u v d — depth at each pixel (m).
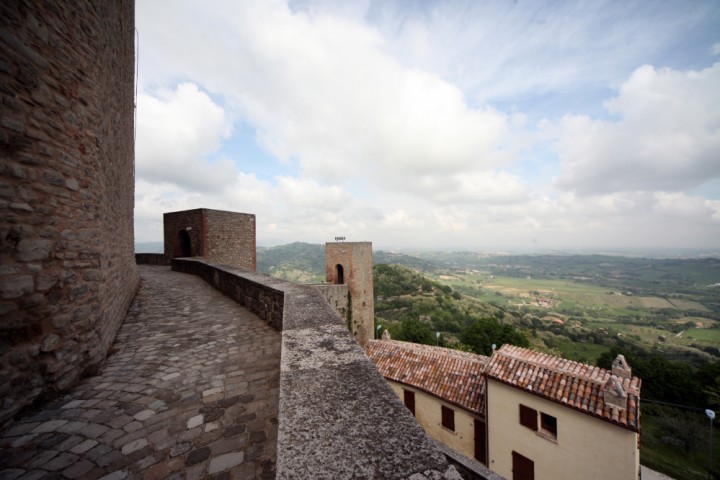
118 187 5.15
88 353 3.14
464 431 9.44
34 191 2.45
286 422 1.40
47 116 2.58
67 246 2.80
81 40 3.04
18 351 2.30
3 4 2.21
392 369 11.41
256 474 1.88
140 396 2.79
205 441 2.19
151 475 1.84
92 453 2.00
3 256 2.20
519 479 8.07
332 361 2.15
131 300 6.96
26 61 2.38
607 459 6.75
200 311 6.20
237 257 15.96
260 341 4.39
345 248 19.33
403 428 1.37
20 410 2.33
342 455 1.18
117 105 4.87
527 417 8.09
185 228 15.23
